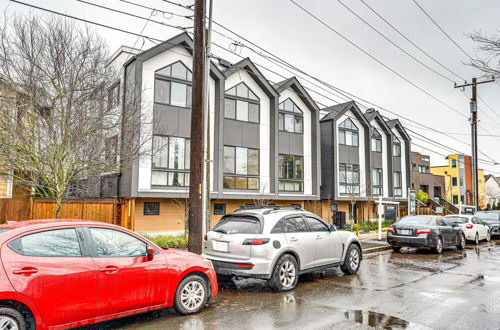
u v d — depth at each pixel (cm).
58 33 969
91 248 511
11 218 1184
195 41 961
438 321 588
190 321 581
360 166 2730
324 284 857
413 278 932
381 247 1502
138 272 545
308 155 2369
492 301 711
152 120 1299
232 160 1972
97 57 1016
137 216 1661
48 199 1194
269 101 2153
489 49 778
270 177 2108
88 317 491
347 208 2691
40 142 918
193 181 930
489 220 2264
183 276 608
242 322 577
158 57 1694
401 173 3195
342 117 2633
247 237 754
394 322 581
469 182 5338
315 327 556
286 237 791
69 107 937
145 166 1612
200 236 920
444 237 1454
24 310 448
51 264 465
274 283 760
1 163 959
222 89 1881
